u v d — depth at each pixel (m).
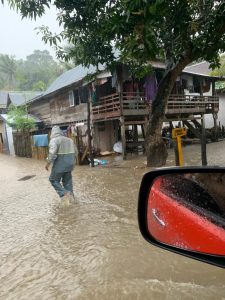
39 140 18.16
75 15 7.95
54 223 5.61
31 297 3.16
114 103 15.16
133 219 5.34
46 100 23.91
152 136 9.59
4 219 6.26
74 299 3.03
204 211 1.45
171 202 1.63
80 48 8.92
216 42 6.71
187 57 7.77
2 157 22.95
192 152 15.80
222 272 3.25
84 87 16.94
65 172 6.84
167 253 3.83
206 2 6.20
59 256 4.11
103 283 3.26
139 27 4.94
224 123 29.36
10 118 22.91
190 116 20.25
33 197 8.18
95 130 17.77
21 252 4.38
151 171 1.67
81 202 6.95
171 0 5.18
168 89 8.95
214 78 21.34
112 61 9.34
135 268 3.52
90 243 4.43
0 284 3.51
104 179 9.78
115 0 7.11
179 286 3.04
